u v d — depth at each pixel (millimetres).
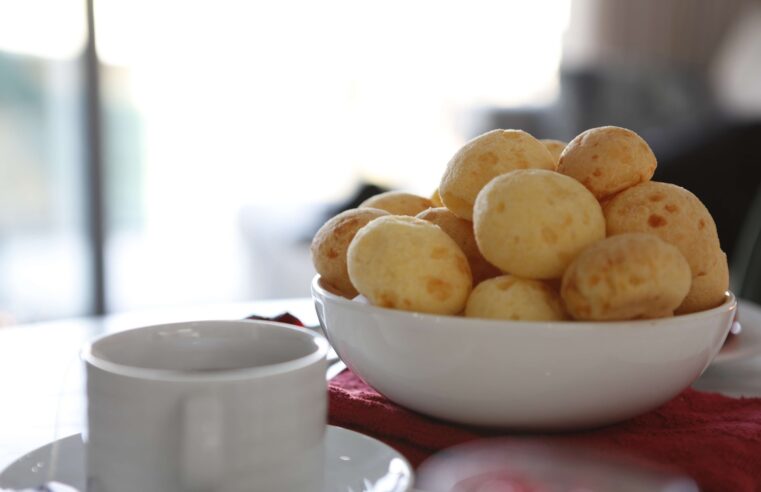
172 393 395
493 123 3471
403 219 500
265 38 3309
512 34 3615
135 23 3016
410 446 503
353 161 3600
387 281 481
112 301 3066
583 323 460
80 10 2883
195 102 3227
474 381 476
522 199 476
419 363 481
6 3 2766
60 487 431
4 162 2861
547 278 487
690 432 511
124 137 3086
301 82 3424
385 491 413
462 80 3627
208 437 392
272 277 2398
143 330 451
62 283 3000
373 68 3539
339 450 461
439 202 593
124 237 3162
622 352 466
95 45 2908
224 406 396
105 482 409
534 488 405
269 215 2598
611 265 456
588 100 3359
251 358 459
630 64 3424
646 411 508
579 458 429
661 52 3502
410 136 3645
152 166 3182
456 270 485
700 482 460
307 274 2158
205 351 459
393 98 3611
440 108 3654
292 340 451
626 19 3535
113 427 404
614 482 410
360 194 2258
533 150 519
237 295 3029
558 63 3592
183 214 3287
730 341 677
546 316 474
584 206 480
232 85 3287
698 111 3209
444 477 425
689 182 1675
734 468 467
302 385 412
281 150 3453
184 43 3145
